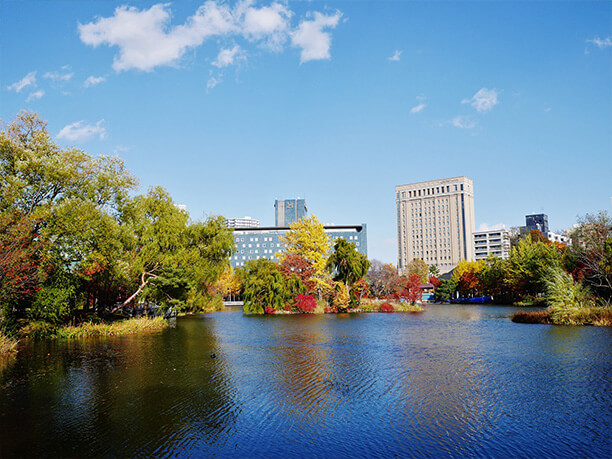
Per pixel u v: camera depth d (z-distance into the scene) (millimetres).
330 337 30609
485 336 29875
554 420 12055
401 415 12641
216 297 73688
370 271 86062
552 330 32281
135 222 41875
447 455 9891
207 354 23250
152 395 14906
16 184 28953
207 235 55906
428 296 127750
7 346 24016
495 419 12195
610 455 9789
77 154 32906
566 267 62719
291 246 72938
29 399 14484
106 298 42844
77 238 31422
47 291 30984
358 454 9977
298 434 11242
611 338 27000
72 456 9945
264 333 33656
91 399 14445
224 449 10297
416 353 22938
